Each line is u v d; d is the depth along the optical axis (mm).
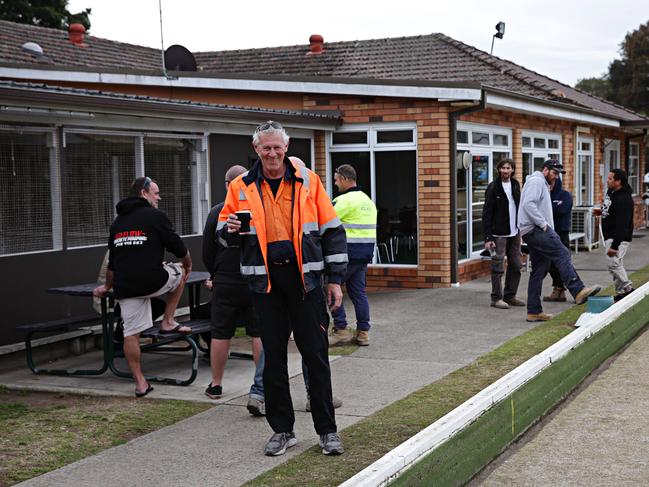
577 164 20141
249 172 5469
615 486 5164
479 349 8688
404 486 4359
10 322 8211
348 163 13531
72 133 8922
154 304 8211
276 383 5508
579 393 7402
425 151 12906
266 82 13602
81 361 8586
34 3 33000
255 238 5352
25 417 6488
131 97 9469
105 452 5621
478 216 14305
